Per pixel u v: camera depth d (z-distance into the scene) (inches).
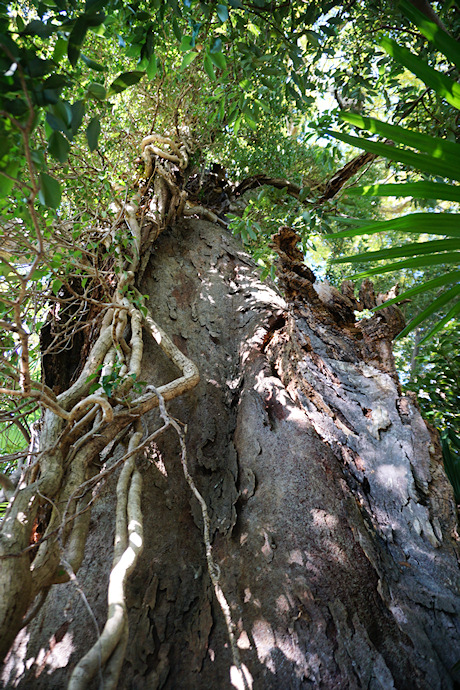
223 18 66.6
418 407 99.8
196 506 83.7
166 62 153.7
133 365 91.0
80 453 67.1
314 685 58.0
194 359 114.5
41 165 41.9
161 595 70.6
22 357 52.6
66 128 41.3
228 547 75.4
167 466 88.3
